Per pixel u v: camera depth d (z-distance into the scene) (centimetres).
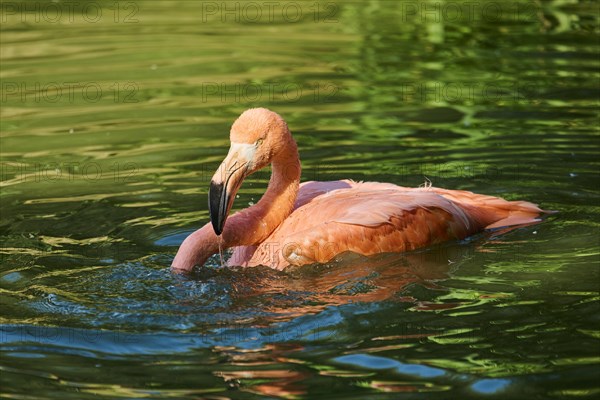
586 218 1131
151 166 1379
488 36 2088
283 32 2205
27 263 1030
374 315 884
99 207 1218
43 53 2042
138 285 970
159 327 870
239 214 1062
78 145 1486
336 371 775
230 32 2219
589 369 763
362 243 1027
